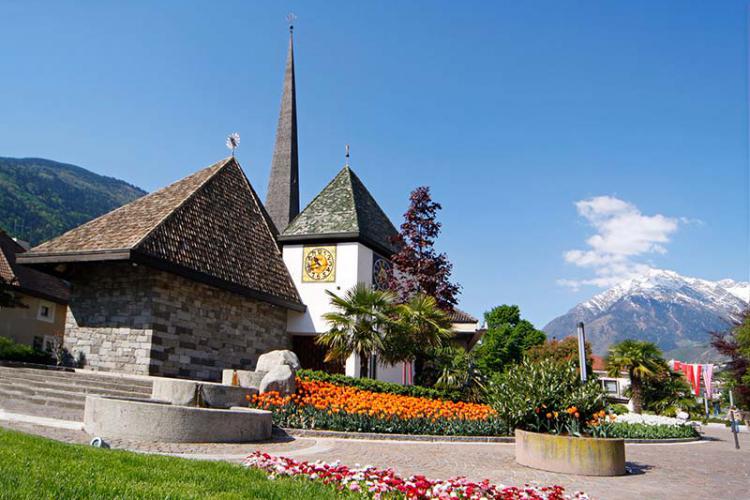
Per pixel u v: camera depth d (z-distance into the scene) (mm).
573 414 12547
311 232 28094
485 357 64250
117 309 19609
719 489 10992
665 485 11000
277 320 26094
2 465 6043
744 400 41781
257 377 16609
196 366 20625
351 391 17609
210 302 21594
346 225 27844
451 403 19219
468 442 15844
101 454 7535
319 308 26969
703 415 52969
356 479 7152
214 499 5691
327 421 14742
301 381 17609
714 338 41750
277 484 6734
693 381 45750
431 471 10297
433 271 26047
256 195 29969
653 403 45312
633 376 41875
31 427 10820
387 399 16906
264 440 12398
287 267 28000
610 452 11727
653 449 18812
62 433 10516
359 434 14500
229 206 25828
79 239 20719
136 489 5715
